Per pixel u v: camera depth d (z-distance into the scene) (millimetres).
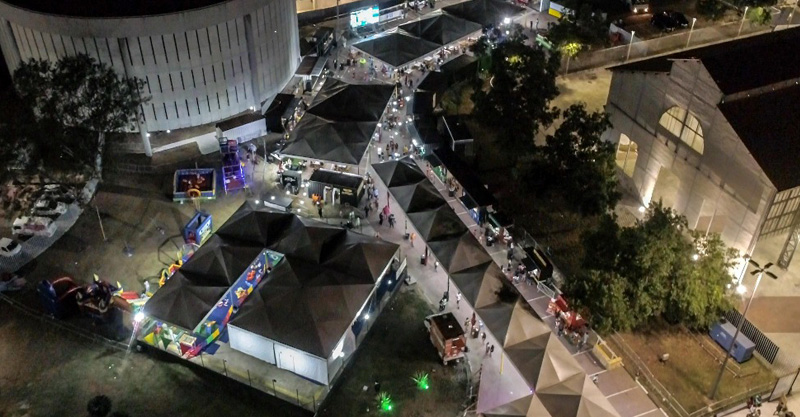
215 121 73000
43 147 53062
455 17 88188
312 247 51031
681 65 54031
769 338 48688
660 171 66688
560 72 86500
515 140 64438
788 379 44219
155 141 69500
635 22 98375
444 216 55438
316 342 43781
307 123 67500
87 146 55625
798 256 56125
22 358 46969
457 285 49719
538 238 58750
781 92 53094
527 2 104562
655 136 59156
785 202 49188
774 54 55188
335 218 60594
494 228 58219
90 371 46094
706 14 98250
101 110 56125
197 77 68875
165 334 47469
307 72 80125
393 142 70188
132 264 55000
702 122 53250
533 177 59750
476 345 48500
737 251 48094
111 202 61688
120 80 65125
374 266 49969
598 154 57531
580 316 48281
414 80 82562
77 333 48750
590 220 60688
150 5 65000
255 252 51438
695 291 45688
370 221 60406
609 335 49031
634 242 46562
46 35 64188
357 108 69062
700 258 47125
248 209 56125
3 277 52094
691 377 46125
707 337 49188
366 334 48750
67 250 56094
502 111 64938
